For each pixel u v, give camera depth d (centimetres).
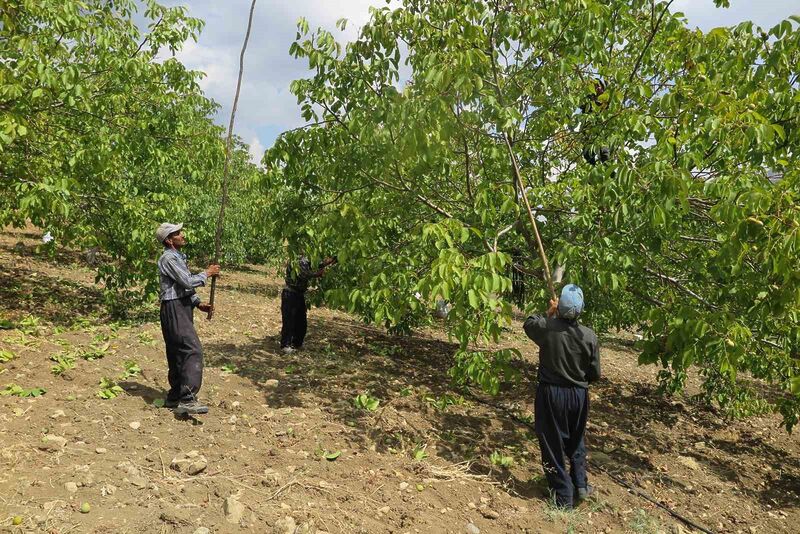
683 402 897
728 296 513
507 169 635
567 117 579
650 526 476
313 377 716
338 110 582
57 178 709
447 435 599
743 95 516
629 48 638
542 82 563
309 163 614
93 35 786
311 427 551
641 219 492
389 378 771
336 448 519
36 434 450
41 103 715
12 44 684
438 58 469
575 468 495
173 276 524
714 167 536
